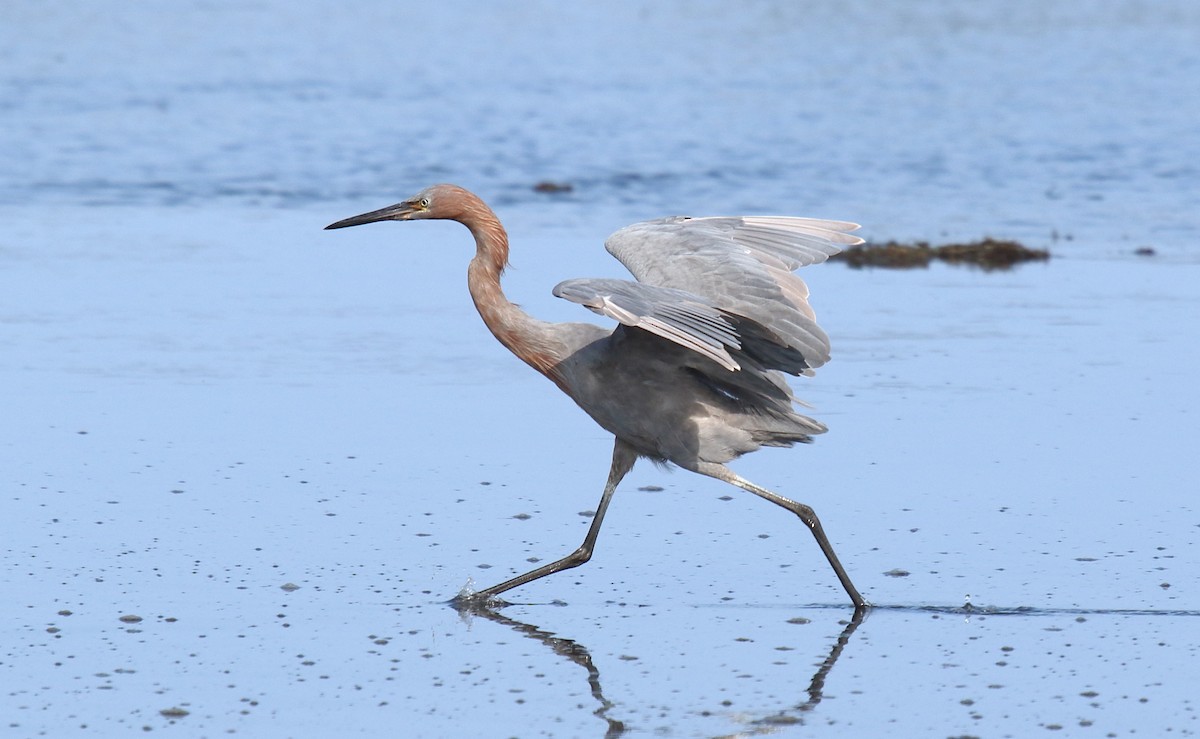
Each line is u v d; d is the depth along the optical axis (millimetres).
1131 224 23641
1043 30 44250
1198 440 14422
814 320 10664
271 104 32625
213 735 9000
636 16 46719
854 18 46844
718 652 10344
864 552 12109
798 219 11578
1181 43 41406
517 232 22484
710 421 11094
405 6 48031
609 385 11062
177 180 26156
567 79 35844
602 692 9672
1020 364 16828
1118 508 12844
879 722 9219
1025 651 10281
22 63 36750
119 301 19094
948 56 39500
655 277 10664
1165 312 18859
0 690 9586
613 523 12852
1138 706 9406
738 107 32750
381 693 9633
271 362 16891
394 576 11617
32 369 16453
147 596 11133
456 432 14883
